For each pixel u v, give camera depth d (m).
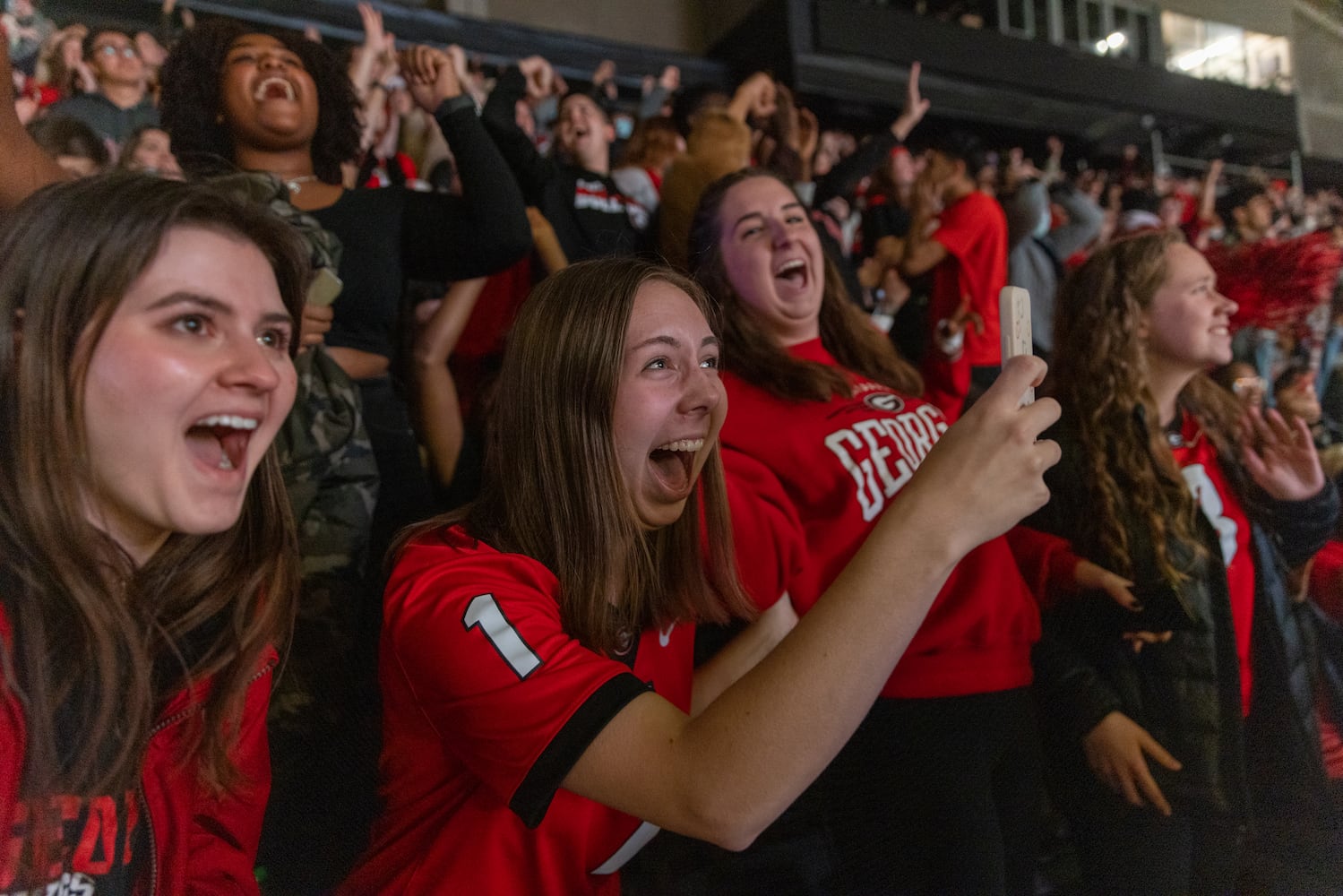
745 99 2.02
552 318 0.79
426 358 1.52
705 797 0.56
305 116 1.40
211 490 0.61
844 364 1.58
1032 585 1.69
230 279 0.60
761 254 1.38
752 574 1.17
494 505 0.84
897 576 0.58
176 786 0.72
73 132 1.34
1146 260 1.74
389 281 1.36
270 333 0.65
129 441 0.58
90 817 0.63
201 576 0.70
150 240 0.56
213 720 0.72
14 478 0.57
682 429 0.82
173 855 0.72
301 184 1.38
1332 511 1.90
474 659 0.66
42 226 0.57
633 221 1.82
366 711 1.22
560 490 0.78
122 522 0.64
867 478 1.28
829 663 0.57
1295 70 3.16
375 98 1.62
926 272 2.12
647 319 0.79
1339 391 2.42
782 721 0.56
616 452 0.80
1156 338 1.77
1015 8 2.69
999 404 0.62
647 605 0.90
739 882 1.38
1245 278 2.40
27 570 0.58
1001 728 1.33
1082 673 1.62
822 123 2.33
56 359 0.56
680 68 2.18
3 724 0.58
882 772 1.31
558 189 1.70
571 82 2.01
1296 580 1.94
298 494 1.13
